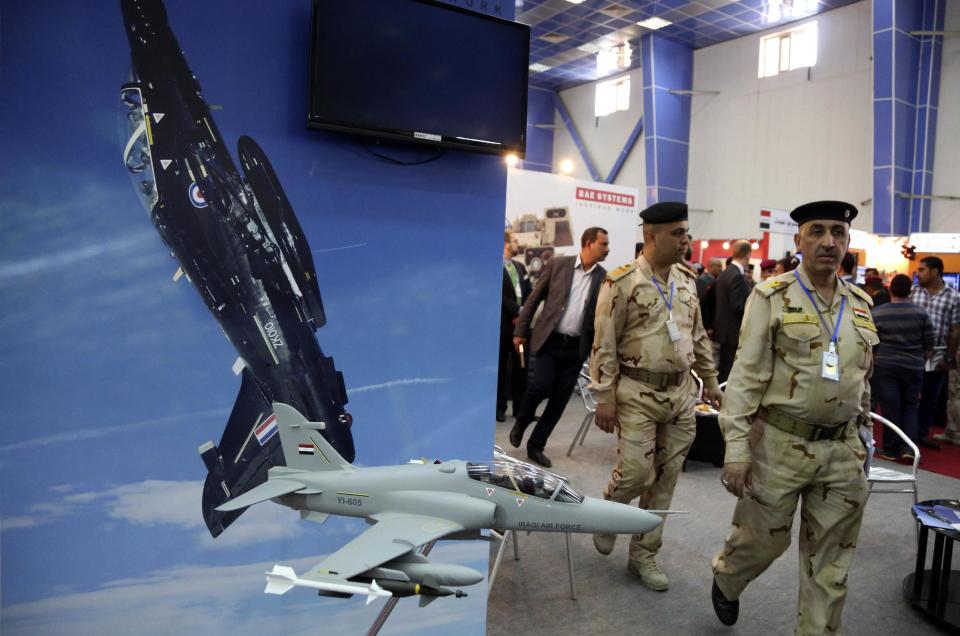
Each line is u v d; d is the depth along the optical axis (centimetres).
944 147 1209
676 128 1670
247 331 207
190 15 192
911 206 1233
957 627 302
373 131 201
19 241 177
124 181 188
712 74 1642
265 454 213
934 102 1208
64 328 184
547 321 515
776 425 259
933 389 659
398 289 232
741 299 670
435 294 240
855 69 1353
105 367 189
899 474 393
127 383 192
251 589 215
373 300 228
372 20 199
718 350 772
